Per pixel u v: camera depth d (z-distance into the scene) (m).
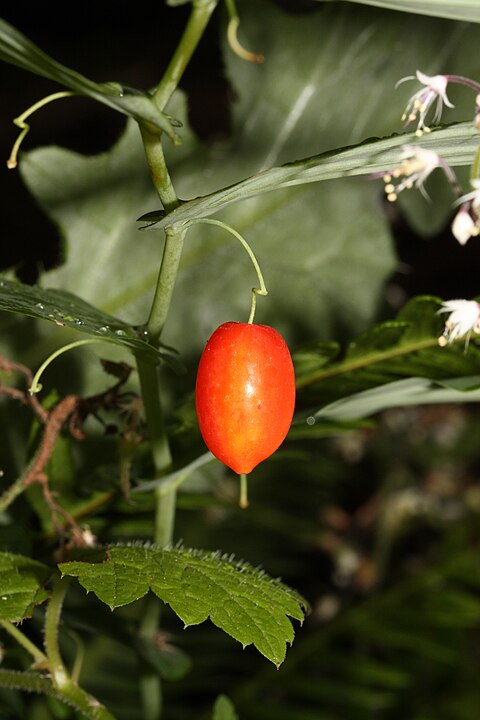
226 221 0.29
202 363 0.20
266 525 0.44
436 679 0.44
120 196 0.28
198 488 0.28
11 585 0.21
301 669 0.41
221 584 0.21
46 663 0.22
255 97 0.29
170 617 0.39
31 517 0.26
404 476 0.51
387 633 0.42
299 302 0.30
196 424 0.25
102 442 0.28
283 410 0.20
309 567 0.47
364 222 0.30
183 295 0.29
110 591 0.20
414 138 0.20
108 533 0.26
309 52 0.30
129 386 0.28
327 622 0.44
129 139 0.28
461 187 0.31
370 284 0.30
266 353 0.20
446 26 0.29
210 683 0.39
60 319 0.21
